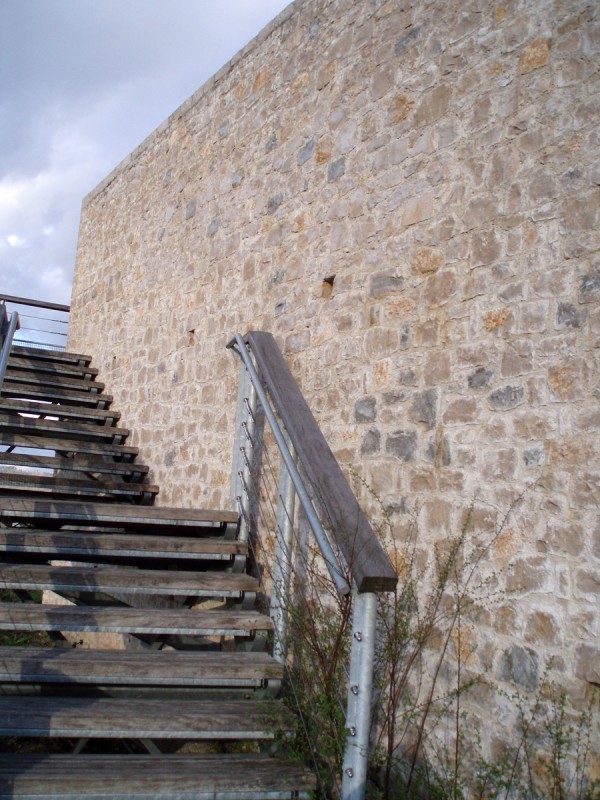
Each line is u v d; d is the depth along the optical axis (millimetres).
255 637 3447
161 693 3156
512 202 3264
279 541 3799
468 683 3047
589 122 3004
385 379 3797
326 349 4262
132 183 7332
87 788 2551
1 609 3188
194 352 5730
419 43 3928
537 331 3061
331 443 4094
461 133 3580
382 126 4102
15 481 4965
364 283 4051
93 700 2949
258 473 4645
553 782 2678
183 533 4469
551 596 2824
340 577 2549
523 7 3367
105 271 7699
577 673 2688
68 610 3236
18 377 6754
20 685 3014
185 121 6441
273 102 5184
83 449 6043
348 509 2850
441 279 3561
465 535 3205
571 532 2799
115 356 7113
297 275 4637
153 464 6090
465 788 2977
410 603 3371
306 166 4711
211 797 2641
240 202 5410
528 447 3012
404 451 3604
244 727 2883
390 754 2922
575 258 2967
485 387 3242
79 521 4785
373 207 4074
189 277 5977
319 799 2773
